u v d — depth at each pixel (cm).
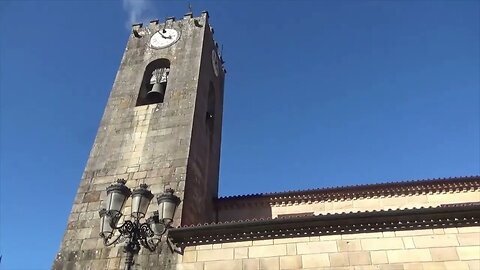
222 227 1347
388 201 1822
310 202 1894
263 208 1917
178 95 1972
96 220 1559
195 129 1856
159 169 1686
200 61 2117
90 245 1479
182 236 1369
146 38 2339
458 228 1209
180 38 2272
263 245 1299
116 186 1125
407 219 1241
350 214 1272
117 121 1931
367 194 1853
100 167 1756
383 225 1249
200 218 1705
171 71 2097
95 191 1670
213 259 1307
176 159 1709
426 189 1811
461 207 1216
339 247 1239
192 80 2025
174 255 1344
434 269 1147
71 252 1473
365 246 1225
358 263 1197
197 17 2380
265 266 1252
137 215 1073
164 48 2241
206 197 1853
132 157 1761
